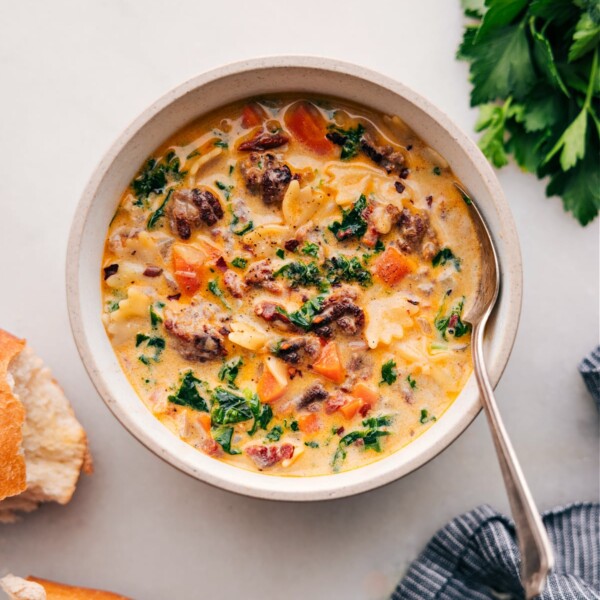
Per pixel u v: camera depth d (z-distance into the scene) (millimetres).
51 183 578
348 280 532
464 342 526
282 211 533
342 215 534
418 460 505
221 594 573
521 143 575
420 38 578
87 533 575
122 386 522
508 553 554
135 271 531
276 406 527
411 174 533
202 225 534
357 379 527
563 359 578
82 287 514
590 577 561
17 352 542
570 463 579
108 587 573
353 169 534
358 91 522
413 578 567
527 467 580
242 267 532
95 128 577
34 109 579
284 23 576
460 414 509
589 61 564
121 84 577
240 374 529
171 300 531
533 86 565
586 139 571
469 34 569
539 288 579
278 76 520
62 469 558
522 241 579
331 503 578
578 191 572
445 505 576
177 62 576
